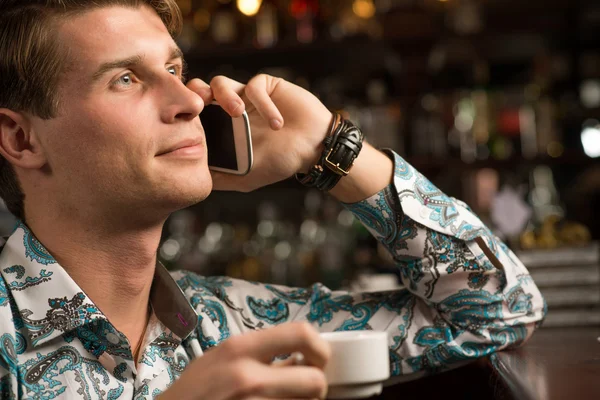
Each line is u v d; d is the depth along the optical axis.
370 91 2.91
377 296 1.29
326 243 2.84
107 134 0.97
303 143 1.20
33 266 1.02
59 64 0.98
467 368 1.25
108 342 1.03
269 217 2.97
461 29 2.83
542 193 2.86
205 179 1.01
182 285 1.27
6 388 0.95
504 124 2.85
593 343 1.27
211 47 2.84
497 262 1.23
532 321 1.25
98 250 1.03
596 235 2.80
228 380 0.69
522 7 2.81
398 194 1.21
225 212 3.19
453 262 1.22
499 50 2.94
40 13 0.99
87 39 0.98
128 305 1.08
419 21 2.79
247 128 1.15
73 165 0.99
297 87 1.23
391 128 2.83
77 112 0.97
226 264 2.95
